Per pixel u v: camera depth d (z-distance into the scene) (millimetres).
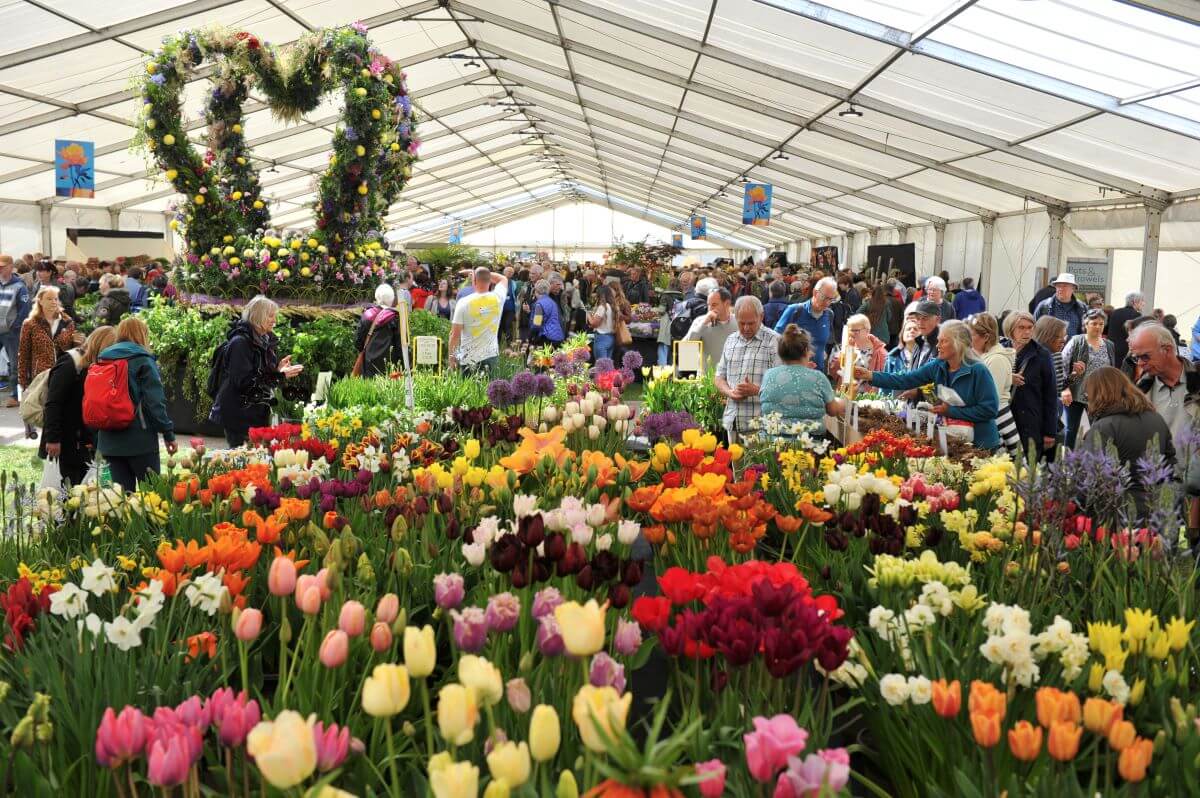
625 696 1147
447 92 22062
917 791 1641
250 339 6707
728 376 6055
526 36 15992
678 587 1880
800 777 1080
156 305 10484
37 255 14711
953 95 11570
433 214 44625
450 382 7316
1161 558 2324
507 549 1847
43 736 1450
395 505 2762
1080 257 15477
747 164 22641
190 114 17672
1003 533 2723
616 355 13570
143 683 1814
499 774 1077
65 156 15773
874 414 5355
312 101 11070
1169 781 1426
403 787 1619
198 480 3350
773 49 12180
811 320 7918
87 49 13367
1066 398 8117
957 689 1462
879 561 2162
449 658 2186
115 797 1600
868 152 16672
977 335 5922
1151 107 9742
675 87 16438
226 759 1507
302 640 1940
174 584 2029
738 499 2697
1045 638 1748
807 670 1910
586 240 52875
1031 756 1324
